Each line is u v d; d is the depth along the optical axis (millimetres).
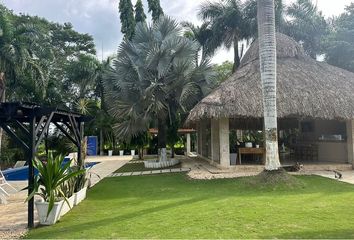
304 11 20906
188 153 23859
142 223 5406
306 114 10812
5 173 13523
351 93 11922
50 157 6492
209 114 10508
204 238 4531
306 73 12484
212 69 16141
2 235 5285
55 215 5859
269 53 8883
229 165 11961
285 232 4680
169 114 15789
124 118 15727
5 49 15586
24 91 21031
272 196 7336
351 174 10805
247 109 10672
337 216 5449
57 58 31469
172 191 8523
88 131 28328
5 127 6129
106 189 9438
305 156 14281
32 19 26688
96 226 5391
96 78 26656
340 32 20219
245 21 19062
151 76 15250
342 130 14898
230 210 6062
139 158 22094
